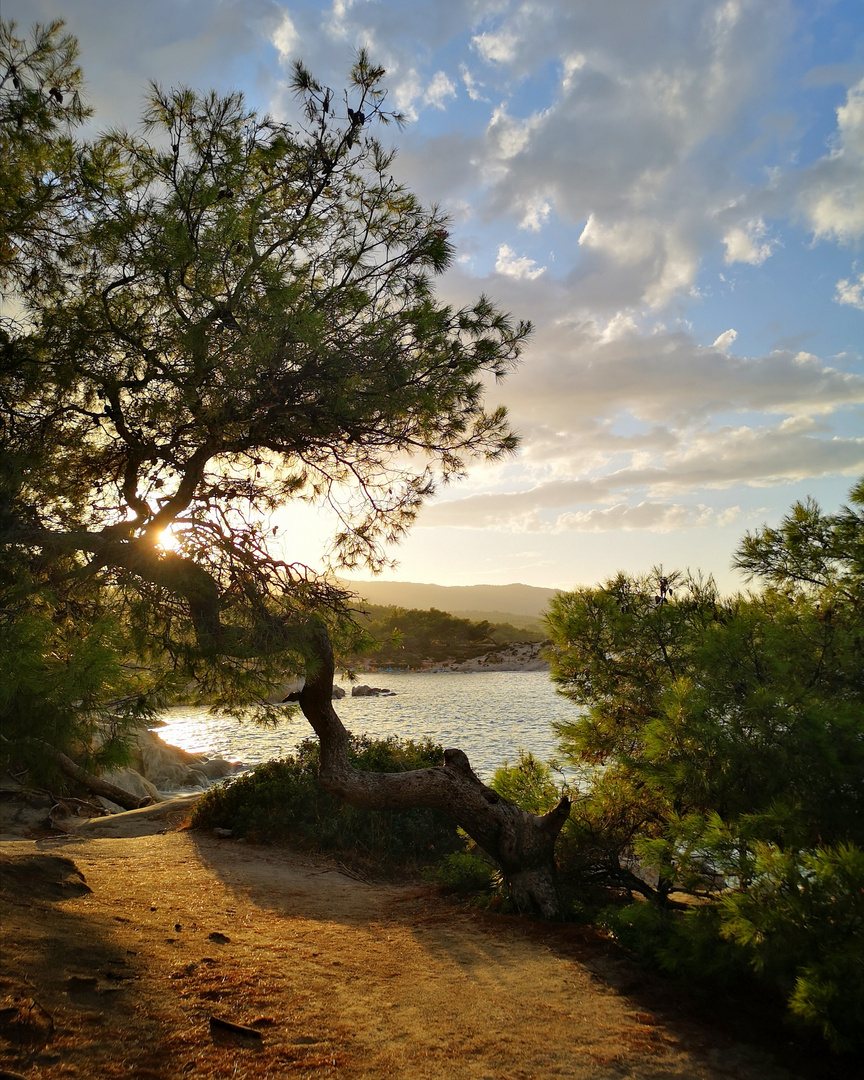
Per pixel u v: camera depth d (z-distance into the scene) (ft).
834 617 19.45
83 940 16.22
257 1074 11.92
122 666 11.11
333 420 20.88
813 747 16.26
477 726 130.21
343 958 18.70
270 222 20.40
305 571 23.80
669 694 19.06
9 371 18.37
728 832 15.39
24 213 18.99
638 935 18.24
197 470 20.57
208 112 19.62
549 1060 13.26
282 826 37.45
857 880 13.24
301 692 24.59
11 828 41.04
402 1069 12.59
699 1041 14.39
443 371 21.45
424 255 22.04
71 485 20.45
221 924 20.89
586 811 23.80
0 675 9.89
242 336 17.95
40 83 19.15
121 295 20.38
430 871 30.04
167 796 67.92
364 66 20.83
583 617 23.34
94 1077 10.87
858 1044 13.19
